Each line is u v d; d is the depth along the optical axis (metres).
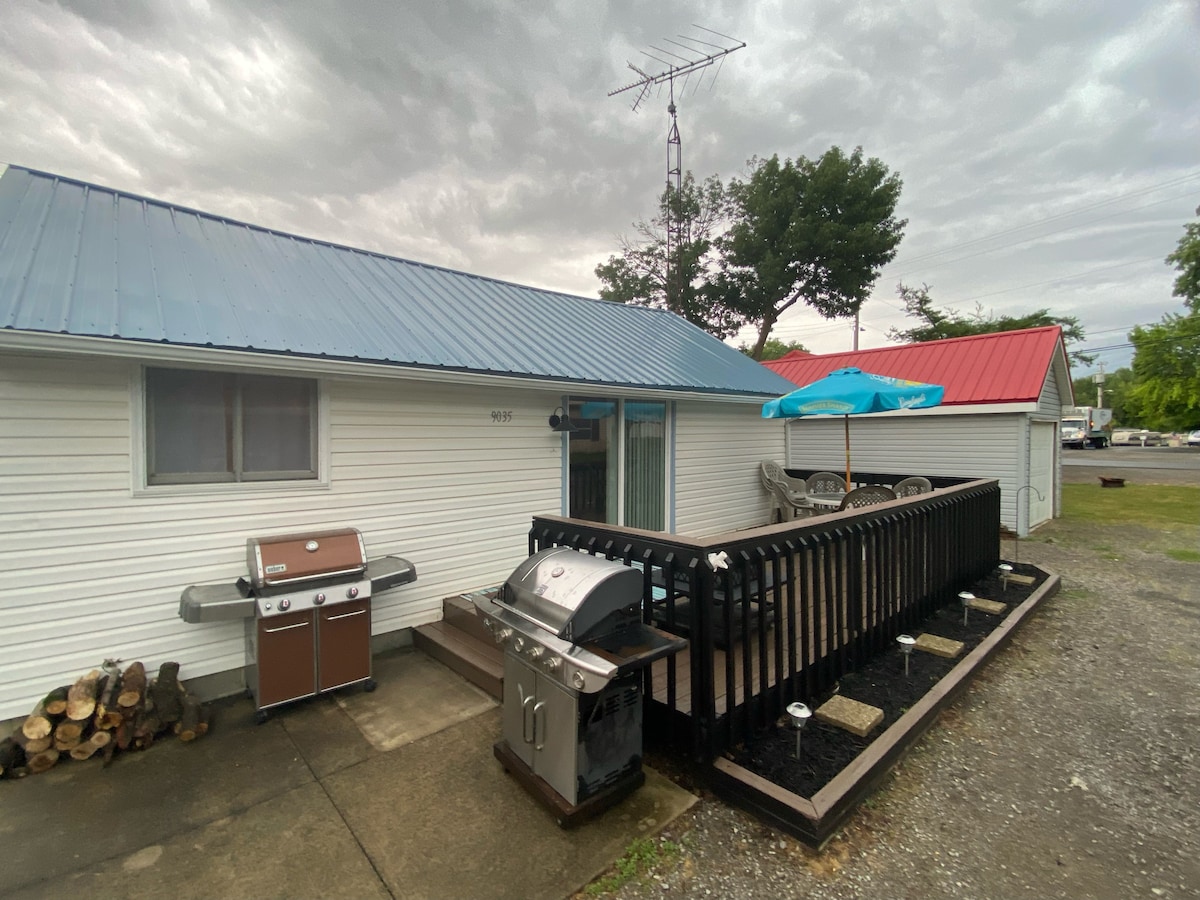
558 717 2.61
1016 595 5.83
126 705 3.23
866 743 3.04
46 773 3.03
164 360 3.33
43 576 3.29
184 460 3.77
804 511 8.91
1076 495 15.12
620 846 2.46
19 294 3.17
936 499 5.13
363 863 2.37
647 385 6.18
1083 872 2.33
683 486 7.97
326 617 3.75
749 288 22.38
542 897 2.20
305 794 2.84
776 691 3.26
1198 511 12.21
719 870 2.34
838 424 12.59
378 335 4.55
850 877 2.30
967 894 2.21
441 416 5.04
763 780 2.68
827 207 21.12
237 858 2.40
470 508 5.27
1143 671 4.34
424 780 2.95
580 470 6.38
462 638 4.59
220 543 3.88
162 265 4.31
